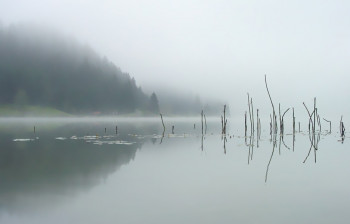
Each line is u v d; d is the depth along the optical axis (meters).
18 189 18.84
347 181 20.97
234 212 14.84
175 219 13.94
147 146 41.50
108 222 13.66
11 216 14.41
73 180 21.19
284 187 19.45
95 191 18.41
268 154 34.28
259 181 20.98
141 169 25.16
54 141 47.94
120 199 16.86
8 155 32.66
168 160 29.78
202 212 14.86
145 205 15.91
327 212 14.84
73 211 15.04
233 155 33.41
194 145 43.22
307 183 20.47
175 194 17.78
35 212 14.88
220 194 17.86
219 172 23.98
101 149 37.97
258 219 13.95
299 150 38.06
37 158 30.75
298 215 14.48
